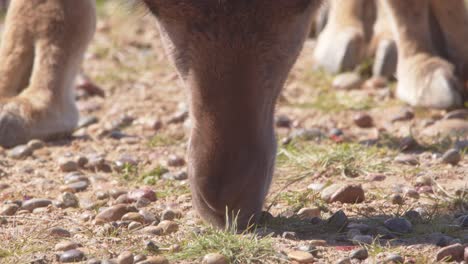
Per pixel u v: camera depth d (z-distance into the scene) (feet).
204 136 28.22
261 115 28.63
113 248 31.12
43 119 46.09
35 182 40.73
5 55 46.50
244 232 30.25
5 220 34.94
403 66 52.85
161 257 29.07
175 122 52.75
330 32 62.08
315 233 32.17
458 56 52.95
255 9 26.94
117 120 53.06
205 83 27.78
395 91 55.67
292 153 43.83
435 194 37.22
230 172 28.04
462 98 51.01
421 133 47.55
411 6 52.01
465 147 43.70
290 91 58.29
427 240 31.35
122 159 43.68
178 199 37.45
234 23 27.07
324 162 41.83
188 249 29.81
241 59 27.48
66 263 29.78
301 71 62.85
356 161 42.01
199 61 27.71
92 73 64.90
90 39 46.34
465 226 32.94
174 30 27.99
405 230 32.24
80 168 43.14
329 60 61.16
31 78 46.50
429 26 53.06
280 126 50.78
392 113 51.44
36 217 35.37
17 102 45.62
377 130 49.11
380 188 38.24
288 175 40.96
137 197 37.17
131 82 62.54
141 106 56.44
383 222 33.24
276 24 27.61
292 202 36.27
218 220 30.14
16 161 44.14
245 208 28.91
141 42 74.08
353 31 60.70
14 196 38.55
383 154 43.75
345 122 51.44
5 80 46.26
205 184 28.19
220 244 29.50
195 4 26.94
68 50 45.68
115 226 33.32
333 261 29.14
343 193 36.14
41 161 44.09
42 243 31.99
